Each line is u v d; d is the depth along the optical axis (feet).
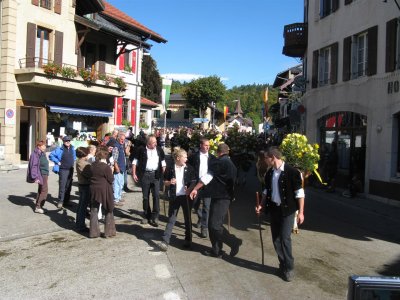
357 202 46.26
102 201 26.37
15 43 65.72
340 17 58.49
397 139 45.78
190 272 20.62
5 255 22.85
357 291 7.36
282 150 29.45
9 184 47.42
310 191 54.49
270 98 247.09
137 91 100.94
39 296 17.34
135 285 18.71
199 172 27.89
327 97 61.52
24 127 71.36
